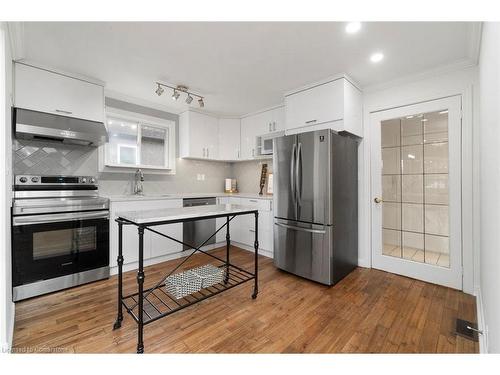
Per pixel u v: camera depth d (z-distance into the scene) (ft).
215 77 8.58
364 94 9.53
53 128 7.53
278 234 9.31
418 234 8.50
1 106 4.03
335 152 8.10
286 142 9.02
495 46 3.60
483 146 5.47
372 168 9.43
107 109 10.13
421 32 5.90
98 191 9.86
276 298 7.08
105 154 10.03
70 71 8.13
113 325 5.63
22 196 7.75
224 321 5.88
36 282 6.94
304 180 8.45
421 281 8.26
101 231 8.24
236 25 5.66
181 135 12.60
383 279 8.44
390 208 9.12
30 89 7.41
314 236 8.16
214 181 14.44
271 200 10.69
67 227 7.52
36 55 7.07
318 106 8.81
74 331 5.43
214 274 6.86
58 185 8.50
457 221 7.55
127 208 9.03
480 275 6.70
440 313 6.20
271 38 6.19
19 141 8.04
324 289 7.68
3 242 4.09
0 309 4.07
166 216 5.31
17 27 5.60
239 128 13.70
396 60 7.31
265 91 9.89
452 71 7.58
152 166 11.40
